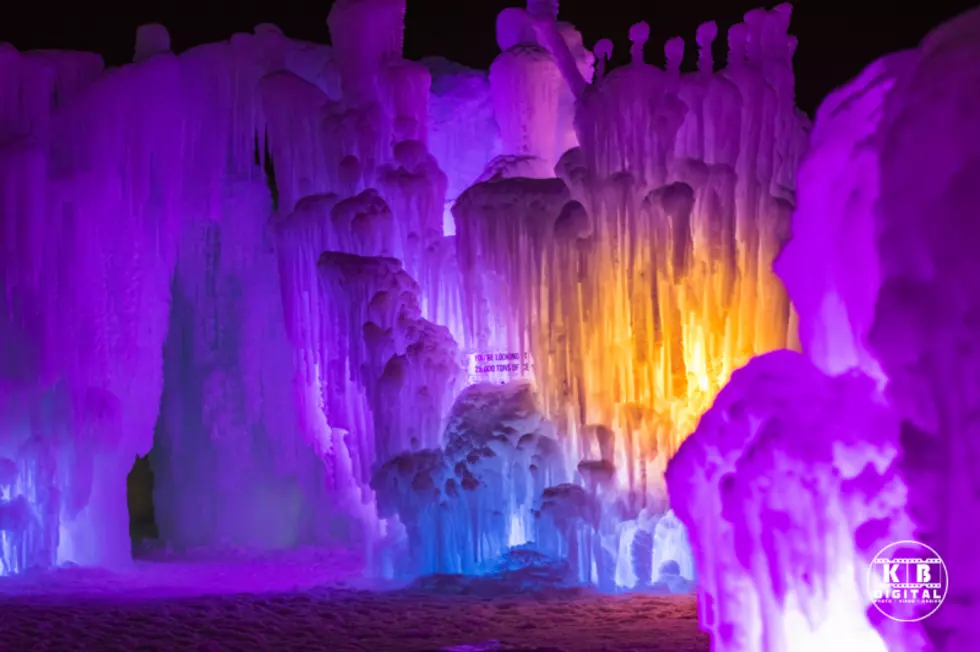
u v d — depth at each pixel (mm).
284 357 14883
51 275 12234
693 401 10523
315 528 15461
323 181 11961
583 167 10820
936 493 4086
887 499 4555
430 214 11672
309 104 11867
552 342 10789
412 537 10930
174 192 12938
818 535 4742
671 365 10422
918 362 4133
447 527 10828
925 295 4094
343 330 11125
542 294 10875
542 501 10406
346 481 11641
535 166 11656
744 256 10766
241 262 14477
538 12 12211
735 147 10695
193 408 15039
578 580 10328
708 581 5324
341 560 13750
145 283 12852
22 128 12328
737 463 4945
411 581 10680
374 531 11672
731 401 5246
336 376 11258
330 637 7922
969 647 3953
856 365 4949
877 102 4984
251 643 7707
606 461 10359
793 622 4840
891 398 4293
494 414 10867
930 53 4184
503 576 10320
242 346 14812
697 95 10852
